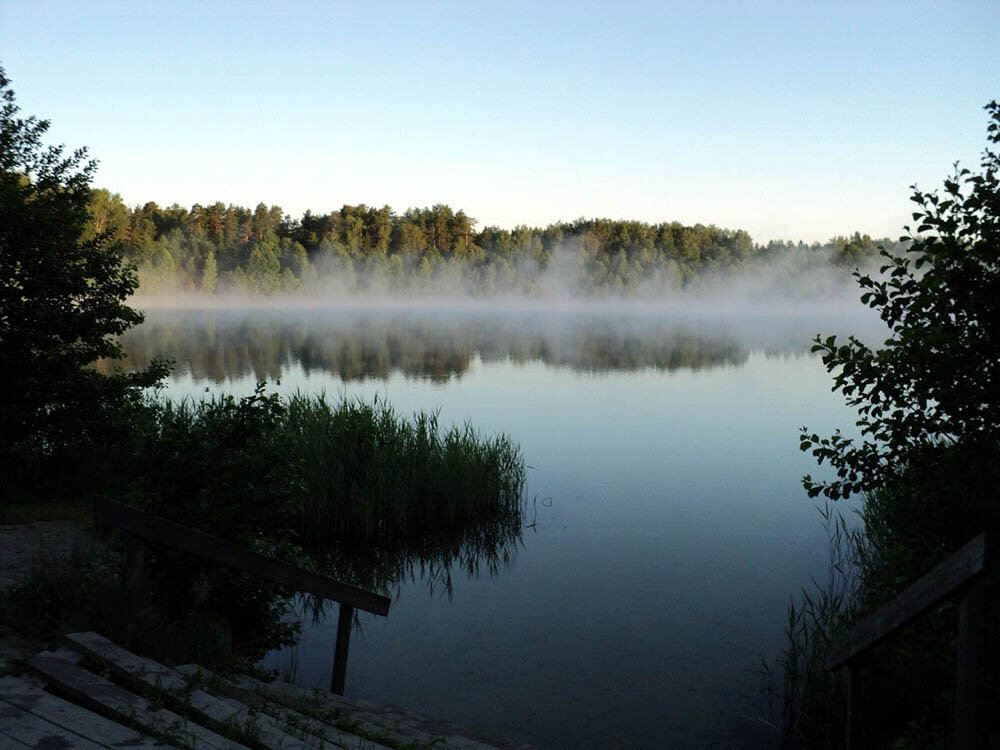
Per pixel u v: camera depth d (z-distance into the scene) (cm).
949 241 477
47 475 1066
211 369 4191
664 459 1991
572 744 637
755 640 867
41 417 1070
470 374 4172
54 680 415
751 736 648
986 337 475
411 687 745
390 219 19788
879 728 614
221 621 659
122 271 1165
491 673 777
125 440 1079
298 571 584
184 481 745
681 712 688
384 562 1184
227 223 17700
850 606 809
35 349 1091
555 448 2130
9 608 527
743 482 1725
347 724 502
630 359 5369
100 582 558
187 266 16162
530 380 3909
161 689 419
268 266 16475
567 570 1138
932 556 517
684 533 1328
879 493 1030
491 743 569
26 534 838
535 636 884
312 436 1394
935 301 483
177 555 674
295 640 795
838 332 9212
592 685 753
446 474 1393
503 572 1130
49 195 1134
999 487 477
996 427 483
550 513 1464
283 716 469
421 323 11062
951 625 473
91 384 1120
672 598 1010
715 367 4769
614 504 1531
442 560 1191
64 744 340
